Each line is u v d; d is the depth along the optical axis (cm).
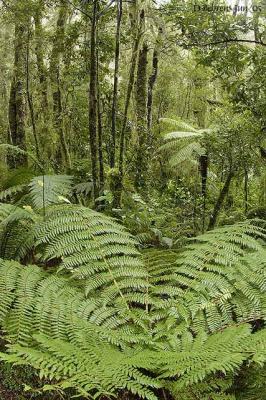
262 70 496
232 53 504
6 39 969
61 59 806
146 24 561
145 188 618
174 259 368
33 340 244
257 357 208
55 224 336
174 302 299
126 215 471
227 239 350
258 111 507
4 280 273
